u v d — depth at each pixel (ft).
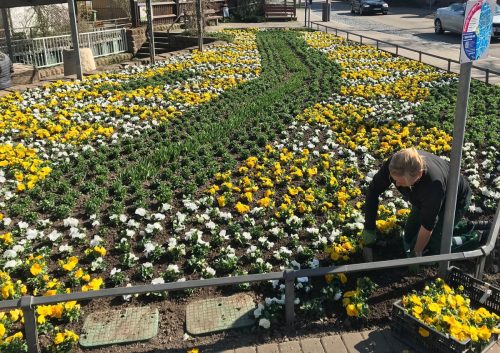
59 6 64.59
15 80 40.55
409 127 28.89
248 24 102.12
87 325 12.77
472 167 23.18
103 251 15.65
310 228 17.28
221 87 39.55
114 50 63.87
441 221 14.29
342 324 12.73
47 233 17.54
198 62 50.47
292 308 12.38
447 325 11.03
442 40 72.64
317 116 30.71
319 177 22.13
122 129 28.81
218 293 14.19
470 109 32.58
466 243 14.87
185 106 33.78
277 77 43.78
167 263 15.72
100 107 33.12
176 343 12.20
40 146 25.41
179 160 24.16
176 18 81.87
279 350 11.76
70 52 45.85
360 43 65.26
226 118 31.19
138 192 20.15
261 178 21.40
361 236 16.10
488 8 11.34
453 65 50.52
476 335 10.64
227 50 59.47
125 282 14.70
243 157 24.64
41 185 21.02
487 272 14.82
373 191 14.15
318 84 40.78
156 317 13.08
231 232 17.39
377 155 24.86
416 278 14.35
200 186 21.34
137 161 23.98
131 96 35.37
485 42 11.63
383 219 17.38
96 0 87.71
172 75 43.27
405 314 11.55
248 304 13.51
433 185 12.78
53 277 14.92
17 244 16.52
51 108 32.81
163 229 17.76
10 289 13.00
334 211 18.90
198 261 15.37
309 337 12.29
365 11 124.16
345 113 32.17
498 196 19.57
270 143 26.86
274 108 33.19
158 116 31.19
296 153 25.23
